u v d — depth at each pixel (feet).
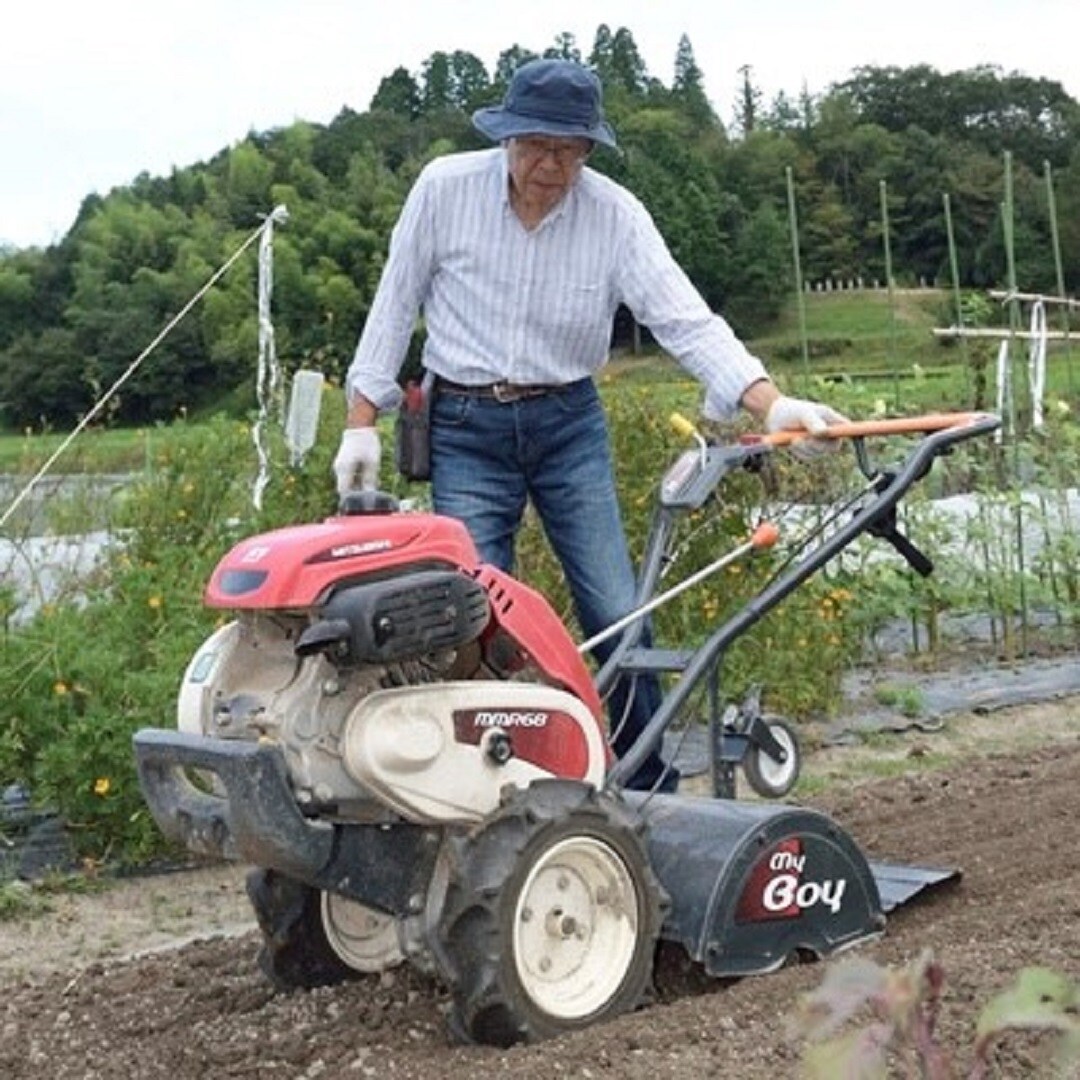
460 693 14.39
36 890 21.26
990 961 14.97
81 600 28.43
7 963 18.88
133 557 28.02
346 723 13.99
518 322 18.11
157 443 30.50
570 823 14.20
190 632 23.24
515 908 13.84
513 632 15.12
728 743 16.88
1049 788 23.79
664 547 17.15
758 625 28.94
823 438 17.02
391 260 18.42
